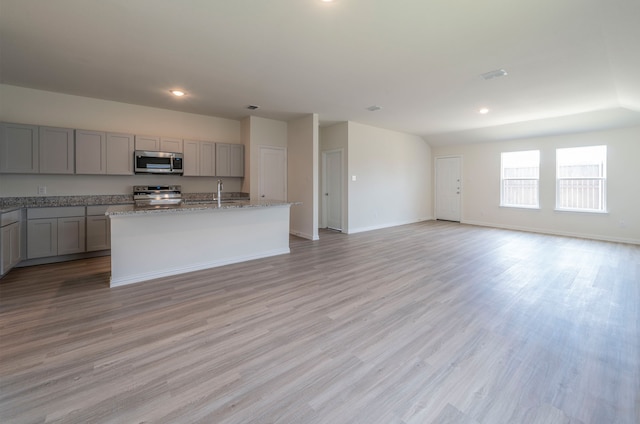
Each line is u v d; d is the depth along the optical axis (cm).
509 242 554
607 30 253
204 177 577
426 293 303
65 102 442
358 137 657
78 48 295
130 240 328
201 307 267
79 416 143
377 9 228
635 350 200
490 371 179
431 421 141
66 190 454
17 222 363
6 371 176
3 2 219
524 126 635
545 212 655
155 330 226
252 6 225
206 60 323
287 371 179
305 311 260
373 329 229
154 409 148
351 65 335
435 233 652
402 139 768
